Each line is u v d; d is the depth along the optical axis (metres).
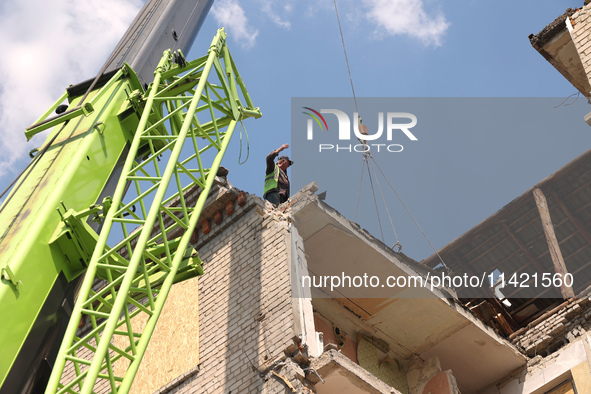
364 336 18.86
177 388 16.75
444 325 18.72
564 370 18.33
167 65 17.27
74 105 16.55
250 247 17.77
